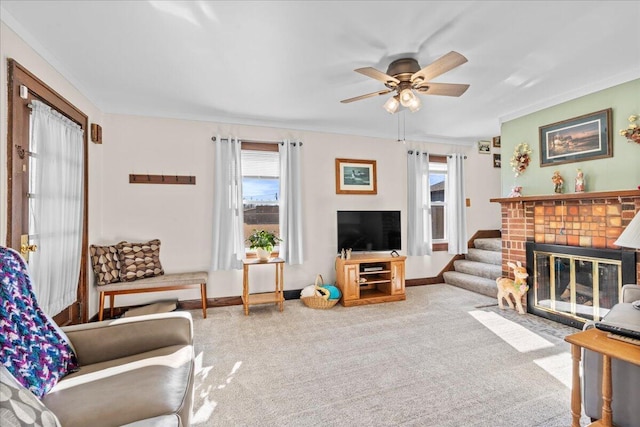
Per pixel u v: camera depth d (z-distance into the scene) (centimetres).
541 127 347
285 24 198
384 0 176
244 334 297
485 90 309
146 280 327
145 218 362
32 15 187
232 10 184
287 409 183
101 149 344
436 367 231
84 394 123
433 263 510
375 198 471
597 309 292
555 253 323
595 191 297
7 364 115
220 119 388
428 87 239
